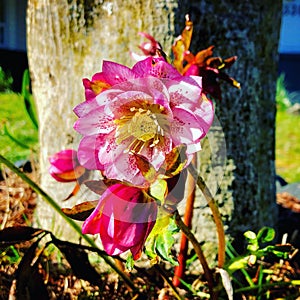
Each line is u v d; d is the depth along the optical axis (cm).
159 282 37
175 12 38
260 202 43
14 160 60
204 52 30
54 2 40
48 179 42
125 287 36
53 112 41
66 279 35
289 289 38
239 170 41
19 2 220
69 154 29
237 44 40
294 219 53
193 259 38
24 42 224
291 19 247
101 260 38
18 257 36
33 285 27
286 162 94
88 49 39
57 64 41
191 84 21
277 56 46
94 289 36
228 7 40
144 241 23
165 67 22
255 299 36
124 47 39
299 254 44
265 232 30
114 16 39
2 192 51
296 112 150
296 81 247
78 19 39
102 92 22
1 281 34
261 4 42
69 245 29
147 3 38
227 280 29
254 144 42
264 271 37
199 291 36
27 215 46
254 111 42
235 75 40
